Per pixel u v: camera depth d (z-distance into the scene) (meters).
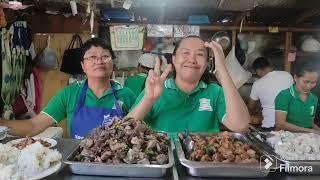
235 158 1.17
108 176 1.09
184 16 3.81
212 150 1.24
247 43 3.86
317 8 3.36
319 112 3.44
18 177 1.02
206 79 1.80
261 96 2.81
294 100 2.62
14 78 3.13
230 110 1.57
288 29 3.82
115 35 3.66
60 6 3.46
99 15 3.65
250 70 3.84
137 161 1.10
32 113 3.40
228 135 1.48
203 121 1.70
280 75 2.74
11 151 1.18
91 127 1.84
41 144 1.29
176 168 1.18
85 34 3.64
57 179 1.07
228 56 3.65
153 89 1.60
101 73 1.85
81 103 1.91
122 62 3.75
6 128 1.60
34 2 3.29
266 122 2.75
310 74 2.57
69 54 3.52
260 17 3.87
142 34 3.69
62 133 2.92
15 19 3.12
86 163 1.08
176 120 1.71
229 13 3.74
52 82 3.56
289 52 3.83
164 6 3.49
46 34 3.62
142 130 1.26
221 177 1.09
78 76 3.54
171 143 1.37
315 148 1.25
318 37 3.91
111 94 1.92
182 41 1.70
